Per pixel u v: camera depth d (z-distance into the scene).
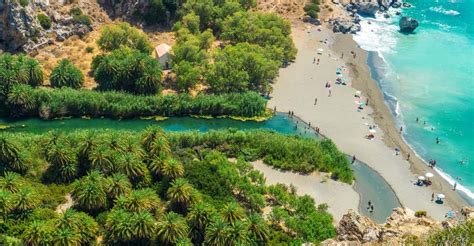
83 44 183.00
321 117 157.25
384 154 142.75
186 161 129.25
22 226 104.69
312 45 198.50
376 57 194.88
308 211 114.56
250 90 166.38
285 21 194.00
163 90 165.12
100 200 110.88
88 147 123.25
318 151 136.75
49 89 157.38
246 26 185.88
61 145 122.12
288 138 142.12
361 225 88.62
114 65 159.75
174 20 199.00
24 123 150.25
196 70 162.75
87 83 164.38
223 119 156.50
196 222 105.38
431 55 198.62
